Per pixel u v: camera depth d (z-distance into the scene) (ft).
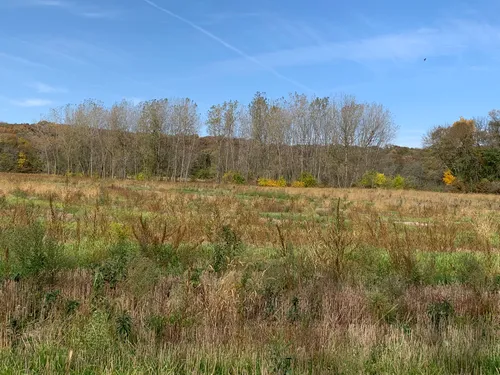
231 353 13.51
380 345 14.58
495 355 14.08
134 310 16.44
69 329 14.47
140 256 21.31
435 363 13.48
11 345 13.46
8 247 20.92
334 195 95.96
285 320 16.47
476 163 176.04
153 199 60.54
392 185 154.20
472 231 40.81
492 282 21.77
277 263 21.29
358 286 20.49
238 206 54.75
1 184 71.82
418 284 22.80
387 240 30.12
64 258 21.72
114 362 12.67
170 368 12.46
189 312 16.17
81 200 55.72
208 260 23.13
